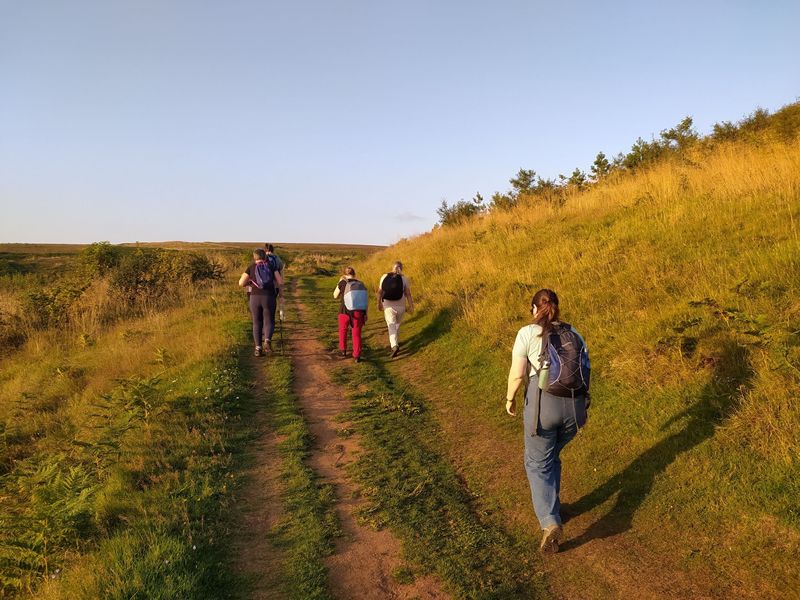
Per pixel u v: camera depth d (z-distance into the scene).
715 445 4.33
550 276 9.50
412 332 10.65
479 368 7.79
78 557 3.89
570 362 3.69
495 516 4.42
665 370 5.41
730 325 5.24
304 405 7.25
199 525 4.26
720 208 9.16
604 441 5.05
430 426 6.42
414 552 3.95
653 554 3.66
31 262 46.22
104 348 11.34
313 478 5.16
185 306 15.29
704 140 15.97
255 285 9.42
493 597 3.44
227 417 6.55
